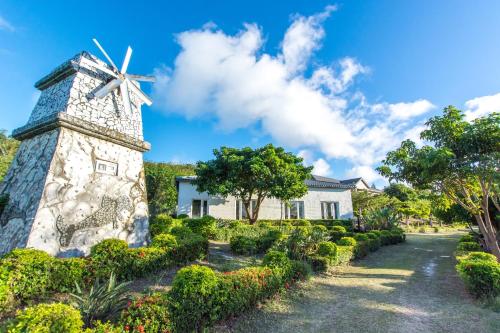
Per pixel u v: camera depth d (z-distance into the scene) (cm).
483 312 529
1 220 716
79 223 718
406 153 897
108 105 889
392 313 537
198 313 416
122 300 410
